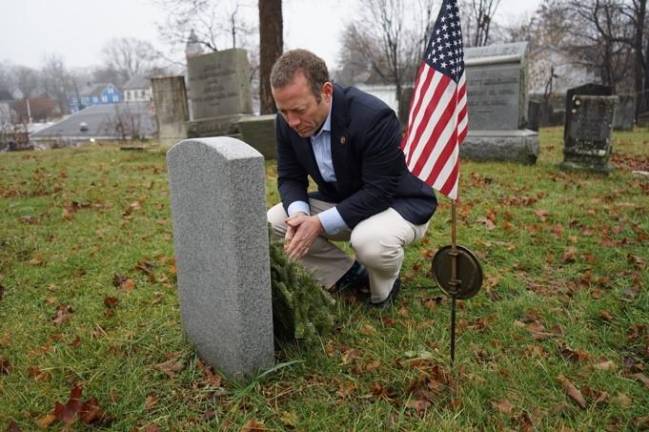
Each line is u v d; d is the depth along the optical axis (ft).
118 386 6.88
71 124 136.36
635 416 6.18
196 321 7.34
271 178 21.83
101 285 10.34
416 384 6.73
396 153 7.86
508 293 9.73
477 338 7.97
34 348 7.92
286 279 7.13
